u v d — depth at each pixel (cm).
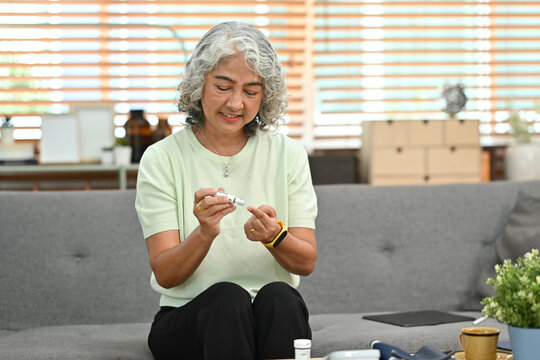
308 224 202
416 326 224
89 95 518
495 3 547
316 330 233
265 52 190
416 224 273
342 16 539
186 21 532
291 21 544
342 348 205
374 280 266
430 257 271
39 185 491
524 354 143
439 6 549
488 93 550
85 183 494
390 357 145
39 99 512
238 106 187
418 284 268
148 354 199
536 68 553
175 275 186
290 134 542
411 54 546
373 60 543
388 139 468
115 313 251
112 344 206
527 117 544
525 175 492
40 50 512
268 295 172
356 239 269
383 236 271
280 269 201
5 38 510
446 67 549
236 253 197
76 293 251
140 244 258
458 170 474
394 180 469
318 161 455
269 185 203
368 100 541
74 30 515
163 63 522
